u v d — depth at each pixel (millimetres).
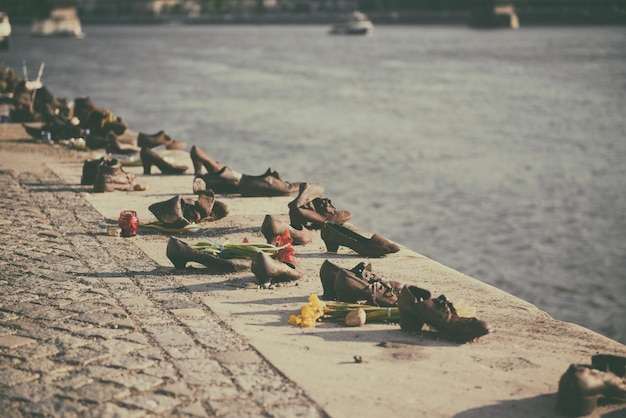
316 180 40375
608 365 6371
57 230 11047
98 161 14023
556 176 44688
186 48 175125
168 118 60781
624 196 40000
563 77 110812
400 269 9570
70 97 71062
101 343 7066
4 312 7816
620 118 69688
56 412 5844
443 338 7387
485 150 52312
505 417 5953
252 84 93125
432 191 39594
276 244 9930
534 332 7621
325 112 68875
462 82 102375
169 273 9195
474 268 29094
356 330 7586
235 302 8242
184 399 6070
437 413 5977
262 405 6004
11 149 17797
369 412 5953
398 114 69500
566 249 31391
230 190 13539
